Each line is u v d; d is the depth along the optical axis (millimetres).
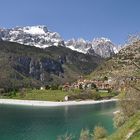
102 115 165250
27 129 121500
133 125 40094
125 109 65688
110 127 106250
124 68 30422
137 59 29969
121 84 30734
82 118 156125
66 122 142500
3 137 103500
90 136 71438
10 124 136375
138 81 30297
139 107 62344
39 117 167875
